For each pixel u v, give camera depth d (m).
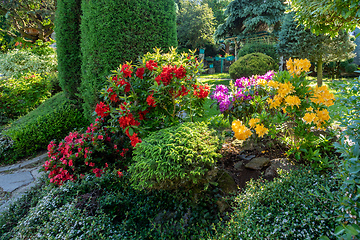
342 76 14.02
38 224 2.18
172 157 1.89
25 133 4.72
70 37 5.43
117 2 3.86
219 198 2.18
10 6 11.17
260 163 2.43
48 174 3.17
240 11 13.93
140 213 2.27
